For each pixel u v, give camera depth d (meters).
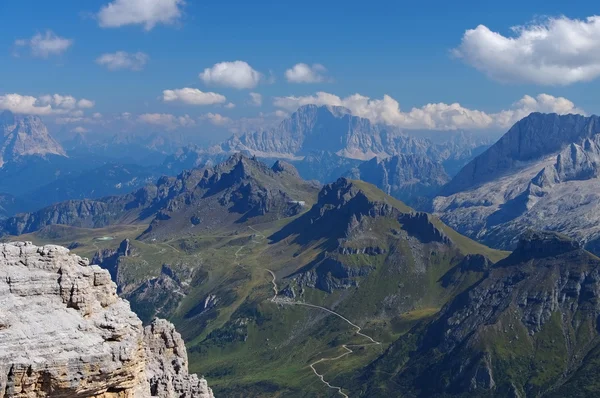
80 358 72.12
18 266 76.94
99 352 73.62
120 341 77.62
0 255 76.56
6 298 73.69
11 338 70.50
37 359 69.94
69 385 71.38
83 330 75.56
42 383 70.56
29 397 70.00
